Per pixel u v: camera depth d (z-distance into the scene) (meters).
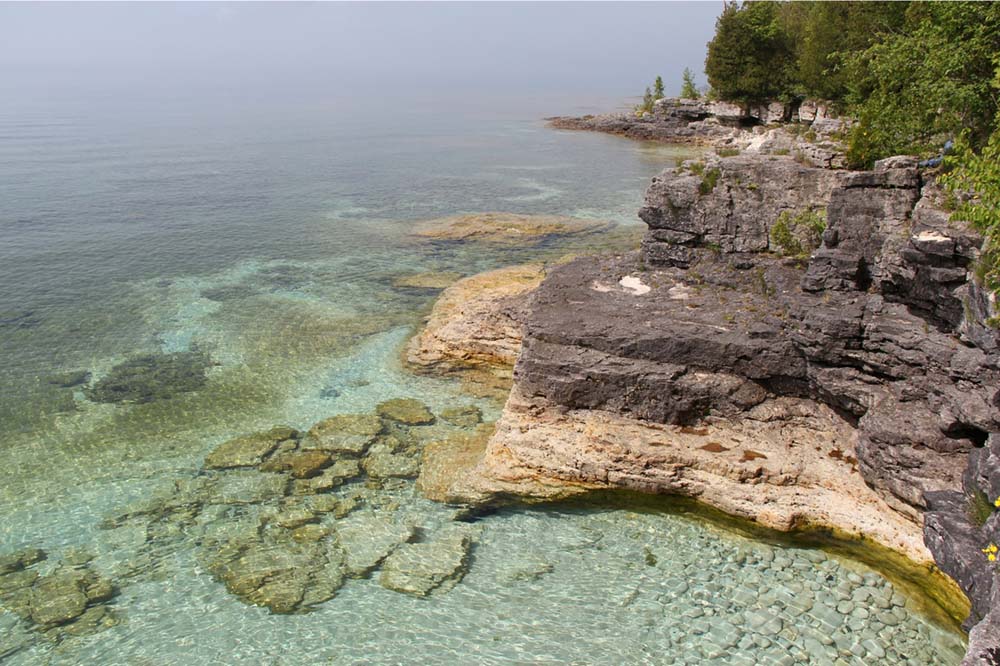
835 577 17.78
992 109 23.50
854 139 24.14
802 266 24.16
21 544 18.89
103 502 20.64
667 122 92.12
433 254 42.56
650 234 27.22
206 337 31.48
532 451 21.34
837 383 20.16
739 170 25.41
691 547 18.92
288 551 18.66
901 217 20.58
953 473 17.17
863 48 49.28
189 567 18.12
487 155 80.69
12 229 47.25
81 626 16.31
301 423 24.62
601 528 19.70
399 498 20.64
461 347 28.67
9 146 82.12
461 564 18.25
